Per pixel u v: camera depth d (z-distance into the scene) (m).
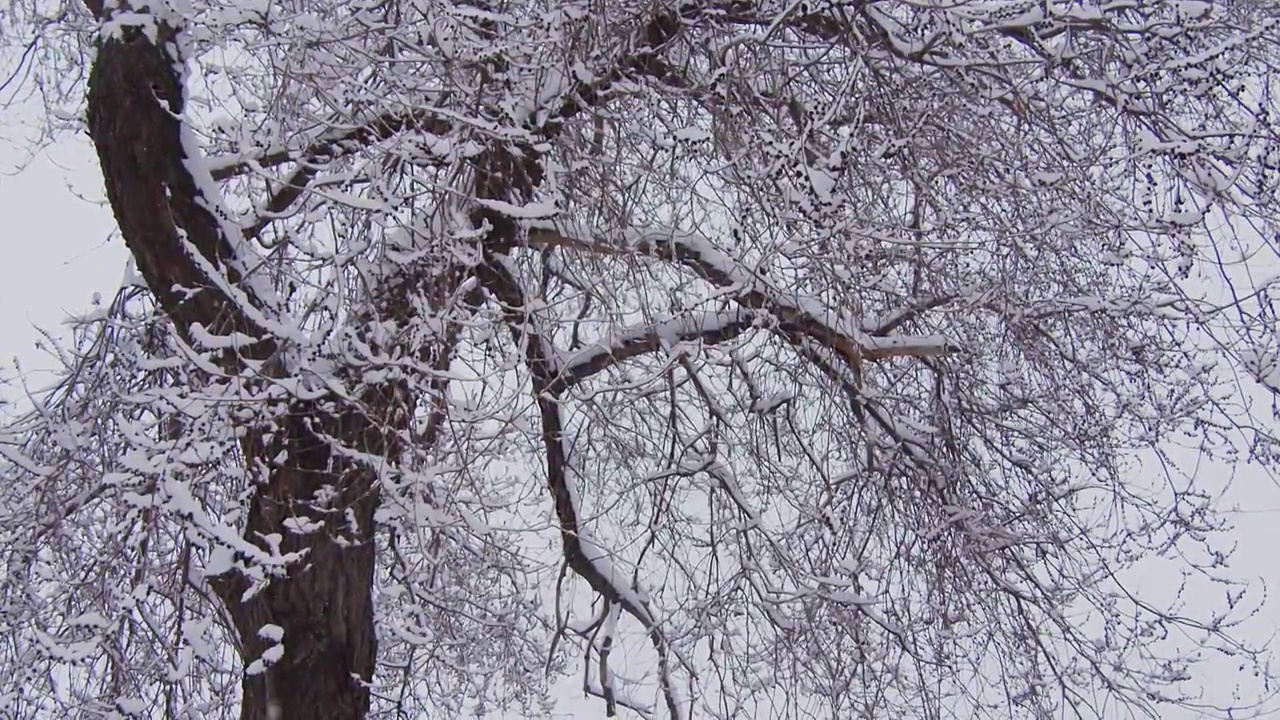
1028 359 6.75
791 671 7.23
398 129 5.55
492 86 5.44
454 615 6.86
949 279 6.40
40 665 6.30
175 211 5.41
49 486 6.17
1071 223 5.86
